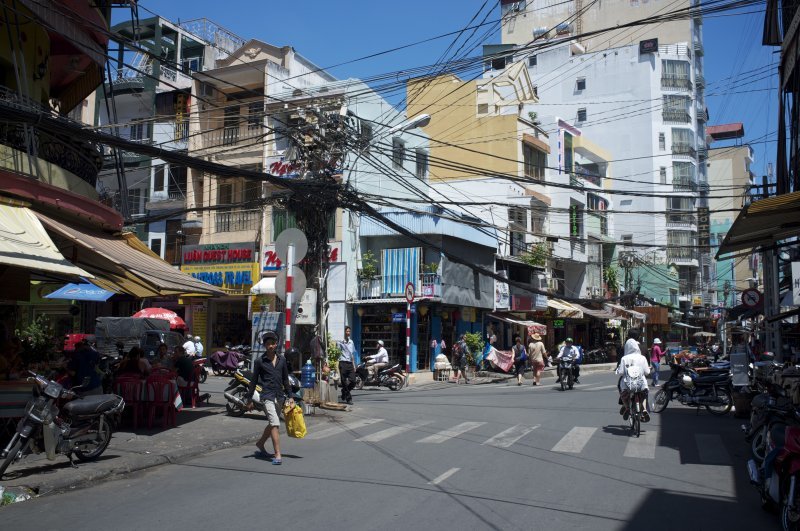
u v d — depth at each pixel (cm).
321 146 1675
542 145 4003
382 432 1284
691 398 1584
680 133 5741
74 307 2711
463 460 995
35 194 1159
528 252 3709
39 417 859
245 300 3116
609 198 5131
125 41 1241
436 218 2944
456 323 3309
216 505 733
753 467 750
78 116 3316
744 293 2330
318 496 773
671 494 798
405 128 2041
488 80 3869
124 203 1491
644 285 5534
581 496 780
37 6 1243
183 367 1616
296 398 1397
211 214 3188
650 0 5819
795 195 887
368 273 2950
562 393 2142
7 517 694
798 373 1097
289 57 3194
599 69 5772
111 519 682
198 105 3222
